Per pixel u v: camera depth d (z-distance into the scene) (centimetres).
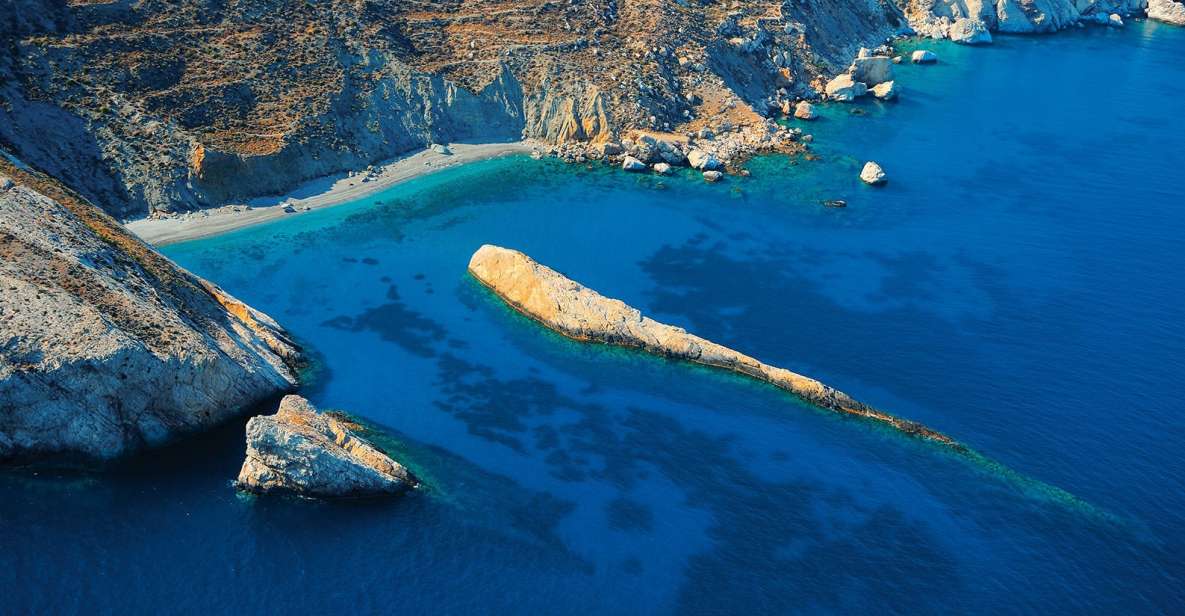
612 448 8969
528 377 9994
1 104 11825
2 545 7506
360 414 9262
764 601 7400
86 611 7012
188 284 9769
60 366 8106
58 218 9388
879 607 7362
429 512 8100
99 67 12756
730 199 13762
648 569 7644
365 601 7238
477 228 12738
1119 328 10875
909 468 8794
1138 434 9231
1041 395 9750
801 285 11656
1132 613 7362
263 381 9269
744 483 8569
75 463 8325
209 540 7681
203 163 12394
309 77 14125
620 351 10488
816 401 9631
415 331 10662
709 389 9888
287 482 8094
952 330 10800
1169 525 8188
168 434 8662
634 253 12300
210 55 13712
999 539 8006
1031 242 12762
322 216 12700
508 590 7406
